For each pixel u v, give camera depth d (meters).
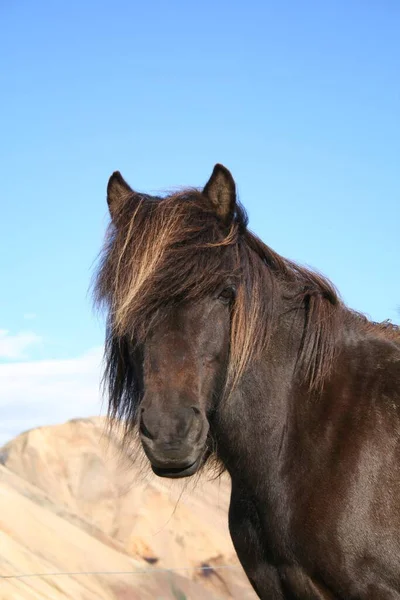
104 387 4.30
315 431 4.05
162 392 3.63
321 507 3.91
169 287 3.68
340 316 4.32
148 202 4.04
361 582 3.84
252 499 4.11
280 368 4.16
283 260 4.37
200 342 3.75
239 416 4.11
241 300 3.90
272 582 4.09
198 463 3.65
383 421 4.02
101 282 4.04
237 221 4.15
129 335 3.82
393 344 4.30
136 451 4.55
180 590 8.21
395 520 3.85
